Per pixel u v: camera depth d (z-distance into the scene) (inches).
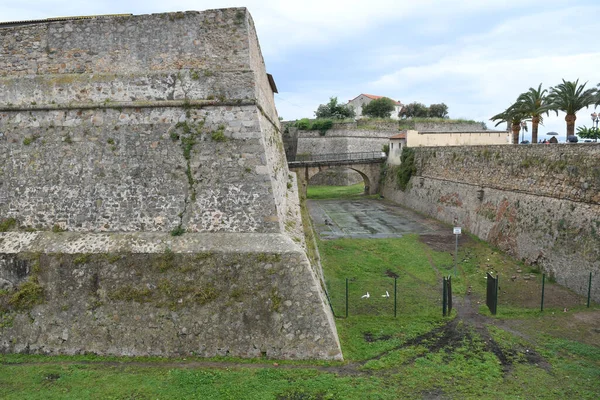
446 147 1352.1
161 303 458.3
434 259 882.1
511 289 696.4
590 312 590.2
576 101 1181.1
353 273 789.2
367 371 430.6
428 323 553.0
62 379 408.5
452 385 408.2
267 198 491.5
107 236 492.4
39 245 486.9
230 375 414.6
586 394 393.7
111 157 507.5
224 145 500.4
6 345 466.3
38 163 517.7
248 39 507.2
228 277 460.4
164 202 498.3
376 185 2069.4
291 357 448.5
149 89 508.4
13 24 747.4
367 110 3166.8
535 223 822.5
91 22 516.7
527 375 427.2
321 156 2501.2
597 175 676.7
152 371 423.2
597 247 647.8
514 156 947.3
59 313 467.2
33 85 520.7
